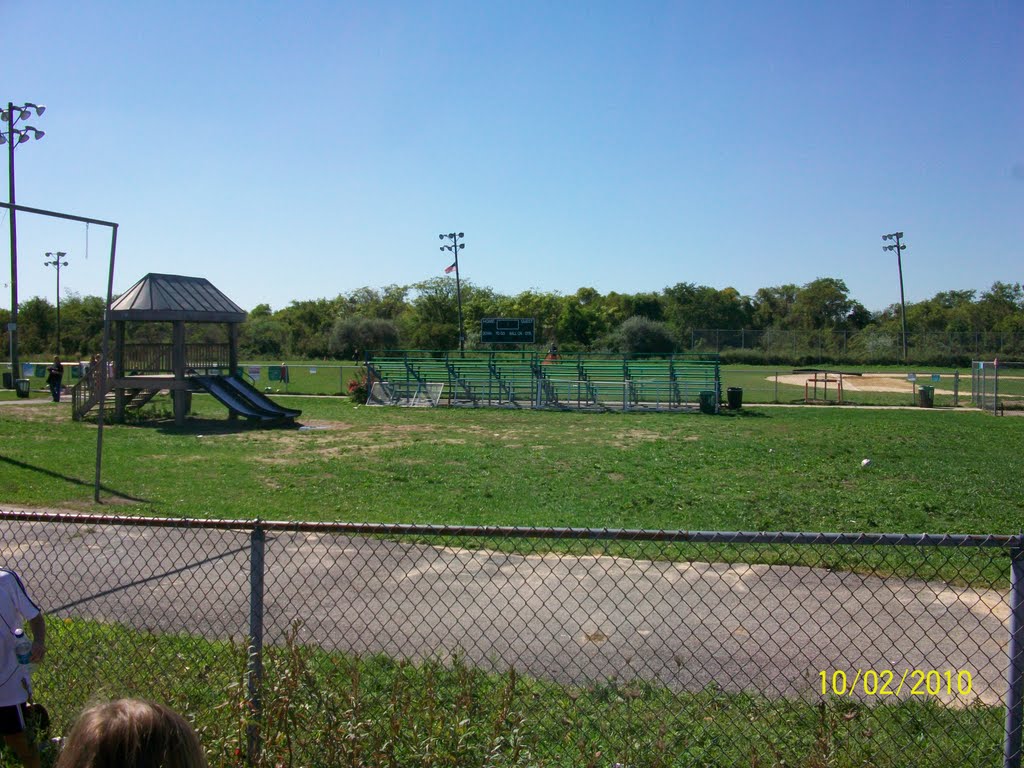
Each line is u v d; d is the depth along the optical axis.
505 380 39.50
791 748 4.89
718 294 113.50
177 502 13.69
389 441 23.20
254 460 19.08
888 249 76.12
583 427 27.78
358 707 4.35
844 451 20.81
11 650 4.54
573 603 7.94
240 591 8.27
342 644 6.83
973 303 106.88
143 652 6.38
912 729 5.17
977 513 12.89
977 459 19.42
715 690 5.77
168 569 9.13
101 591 8.36
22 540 10.48
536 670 6.30
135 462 18.39
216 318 28.33
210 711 4.66
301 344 81.69
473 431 26.27
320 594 8.29
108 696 5.09
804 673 6.21
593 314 92.75
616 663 6.45
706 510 13.09
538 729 5.05
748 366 72.06
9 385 41.78
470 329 95.50
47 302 75.44
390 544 10.23
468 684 4.73
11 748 4.84
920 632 7.11
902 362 73.38
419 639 6.97
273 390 42.97
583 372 39.59
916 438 23.98
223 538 10.62
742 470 17.61
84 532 10.91
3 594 4.54
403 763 4.21
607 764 4.70
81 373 36.22
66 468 17.25
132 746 2.46
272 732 4.24
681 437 24.55
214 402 35.94
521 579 8.73
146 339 46.88
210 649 6.37
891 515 12.71
